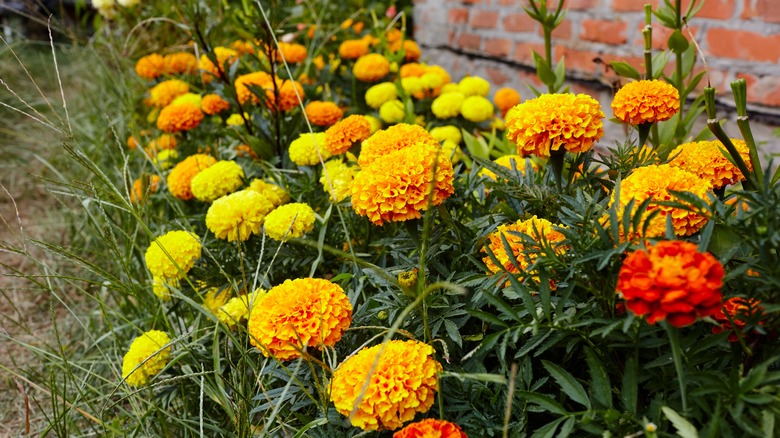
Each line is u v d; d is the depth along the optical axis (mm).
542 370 1082
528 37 2609
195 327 1447
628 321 760
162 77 2748
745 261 866
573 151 1119
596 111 1112
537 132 1103
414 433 846
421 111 2334
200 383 1315
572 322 902
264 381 1311
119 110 2938
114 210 2207
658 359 857
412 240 1192
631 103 1169
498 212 1271
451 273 1119
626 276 733
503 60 2781
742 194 820
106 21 3121
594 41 2318
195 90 2602
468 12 2912
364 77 2359
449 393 1021
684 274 693
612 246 858
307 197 1632
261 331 1054
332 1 3029
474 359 1032
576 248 892
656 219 924
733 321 848
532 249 1002
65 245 2371
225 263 1474
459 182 1322
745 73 1916
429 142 1219
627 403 825
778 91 1846
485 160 1210
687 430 750
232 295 1470
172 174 1816
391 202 1062
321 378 1139
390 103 2160
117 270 1954
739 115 1058
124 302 1876
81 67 4031
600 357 953
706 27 1979
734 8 1900
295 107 2059
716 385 777
